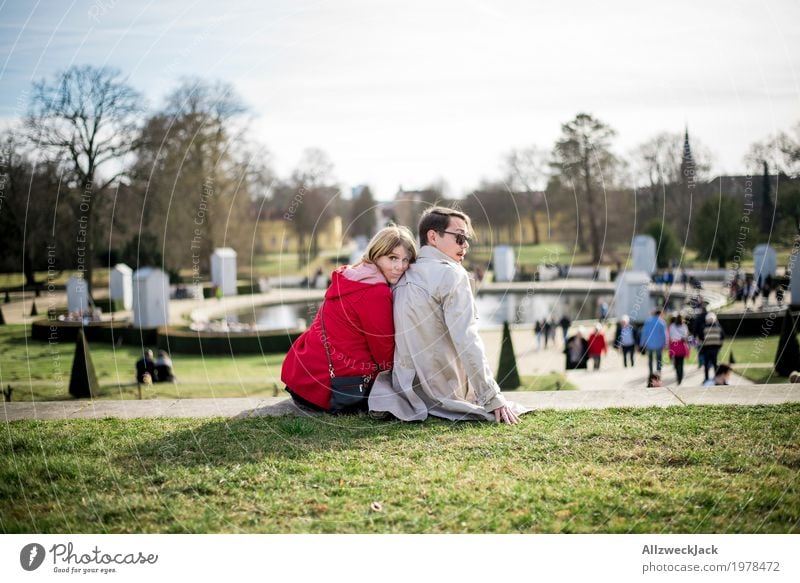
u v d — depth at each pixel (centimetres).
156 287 2816
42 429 627
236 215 4494
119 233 3800
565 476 499
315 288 4778
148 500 484
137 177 3691
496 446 555
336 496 479
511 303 3800
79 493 496
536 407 668
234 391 1602
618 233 4816
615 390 730
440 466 518
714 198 3831
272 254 5528
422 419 622
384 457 537
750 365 1791
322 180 5516
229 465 529
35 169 3212
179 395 1547
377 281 652
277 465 526
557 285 4225
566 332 2500
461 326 625
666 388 733
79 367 1484
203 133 3822
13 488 505
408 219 4728
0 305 3484
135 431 613
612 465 517
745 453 531
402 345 643
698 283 3275
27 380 1759
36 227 3269
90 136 3228
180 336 2459
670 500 469
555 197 5088
